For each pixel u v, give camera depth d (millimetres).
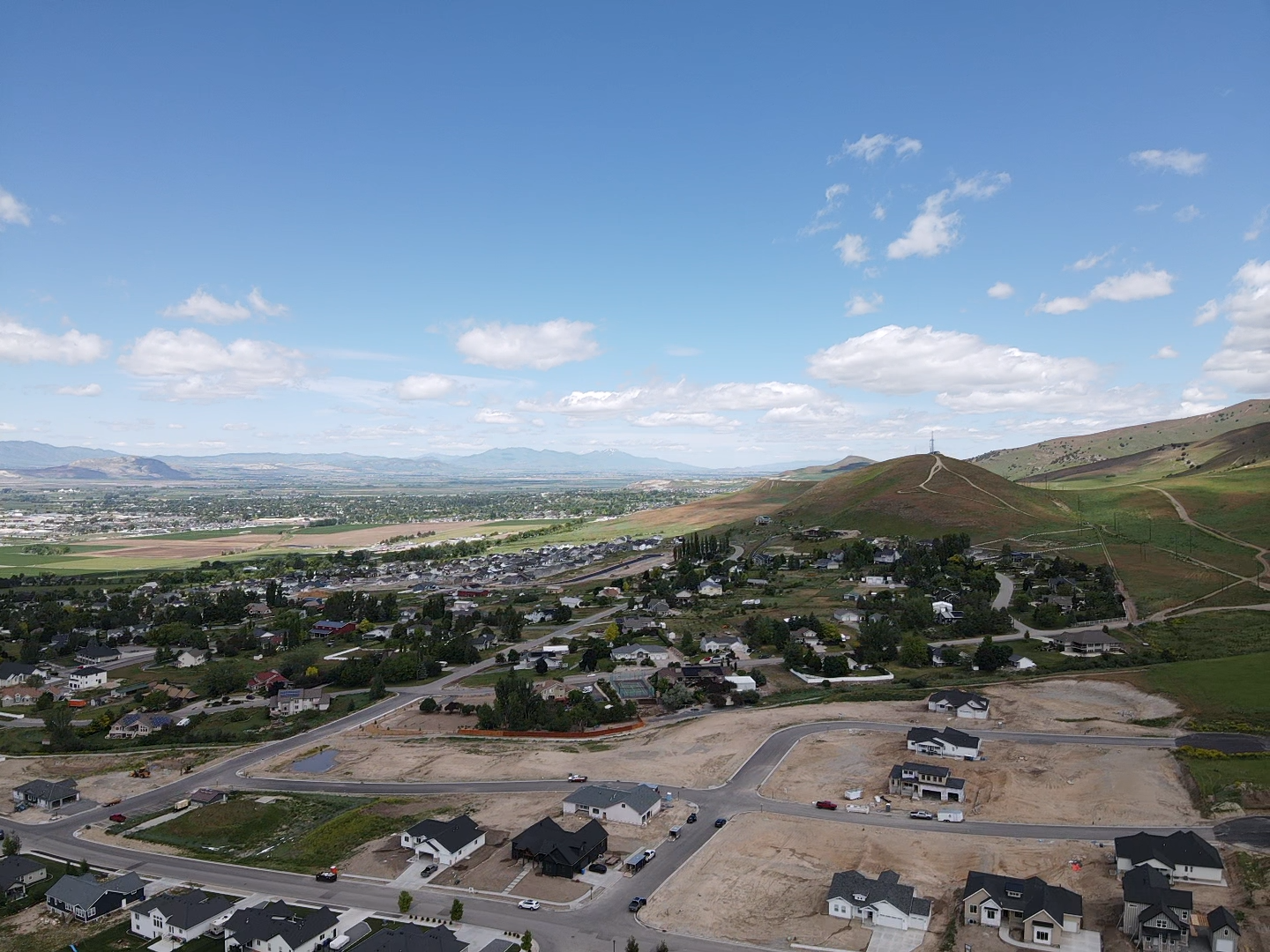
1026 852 92875
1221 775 107375
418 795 118062
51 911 88875
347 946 78500
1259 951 70938
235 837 106312
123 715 163625
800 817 104625
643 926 81000
